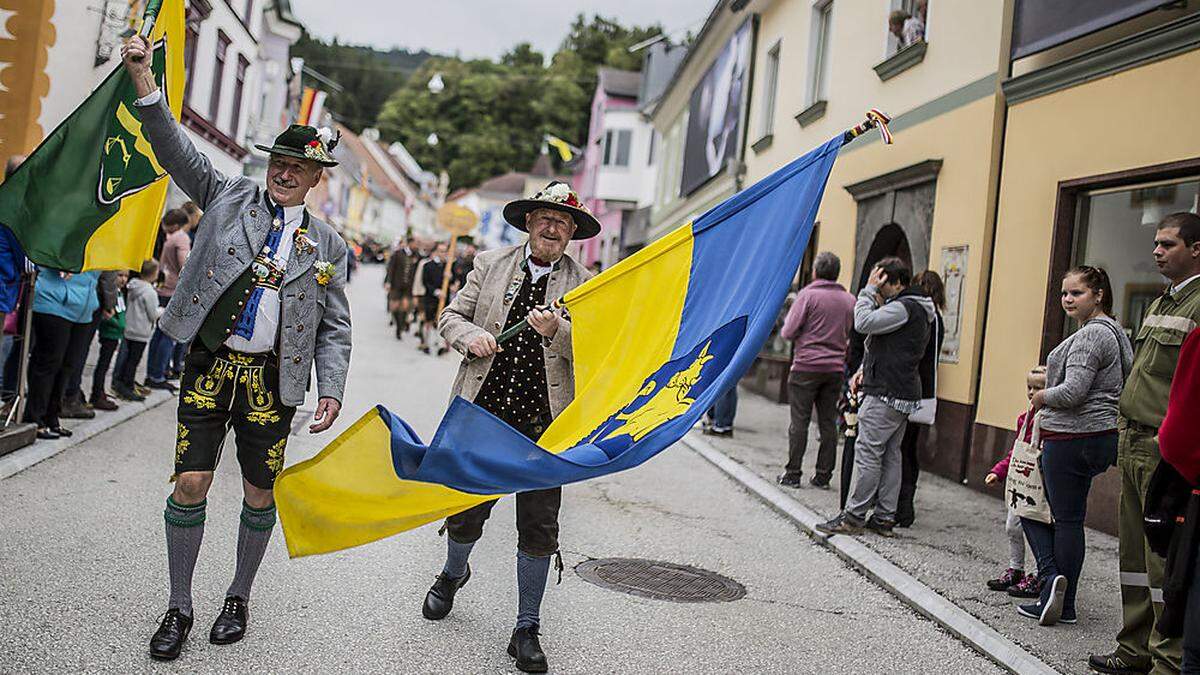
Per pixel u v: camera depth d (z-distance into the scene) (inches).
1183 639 155.3
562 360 173.3
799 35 634.2
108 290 323.3
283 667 156.9
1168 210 304.8
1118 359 206.5
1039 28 355.3
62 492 248.8
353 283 1651.1
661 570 242.5
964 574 251.3
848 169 533.0
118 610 173.0
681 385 167.3
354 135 3666.3
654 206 1318.9
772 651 190.9
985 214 385.4
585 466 148.7
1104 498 309.7
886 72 486.0
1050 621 211.8
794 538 289.6
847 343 356.2
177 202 814.5
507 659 169.8
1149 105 305.9
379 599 195.5
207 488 161.6
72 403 338.3
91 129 227.0
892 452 287.9
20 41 442.3
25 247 227.0
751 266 172.7
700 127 935.7
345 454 149.3
